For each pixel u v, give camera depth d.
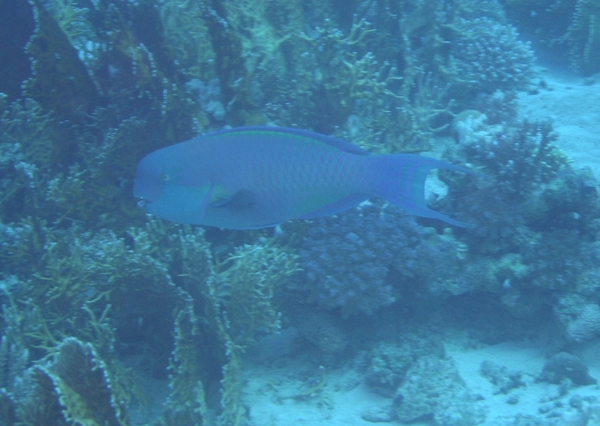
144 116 5.01
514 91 7.46
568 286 4.48
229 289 4.39
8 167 5.16
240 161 2.47
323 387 4.50
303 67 5.75
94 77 5.07
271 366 4.78
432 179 5.84
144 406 4.10
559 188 4.71
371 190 2.44
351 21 6.89
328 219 4.77
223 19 5.01
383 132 5.48
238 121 5.12
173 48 5.77
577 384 4.13
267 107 5.49
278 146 2.45
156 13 5.19
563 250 4.57
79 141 4.98
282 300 4.62
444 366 4.27
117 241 4.23
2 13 5.08
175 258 4.48
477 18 9.21
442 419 3.88
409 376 4.17
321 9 6.82
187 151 2.48
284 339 5.06
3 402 3.18
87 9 6.38
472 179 4.96
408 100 6.66
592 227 4.72
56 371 2.96
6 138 5.22
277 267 4.43
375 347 4.58
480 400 4.15
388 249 4.59
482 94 7.50
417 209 2.36
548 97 7.65
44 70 4.79
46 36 4.70
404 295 4.87
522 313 4.68
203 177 2.50
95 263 4.24
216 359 4.30
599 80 8.55
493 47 8.06
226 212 2.55
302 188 2.48
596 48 8.55
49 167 5.16
